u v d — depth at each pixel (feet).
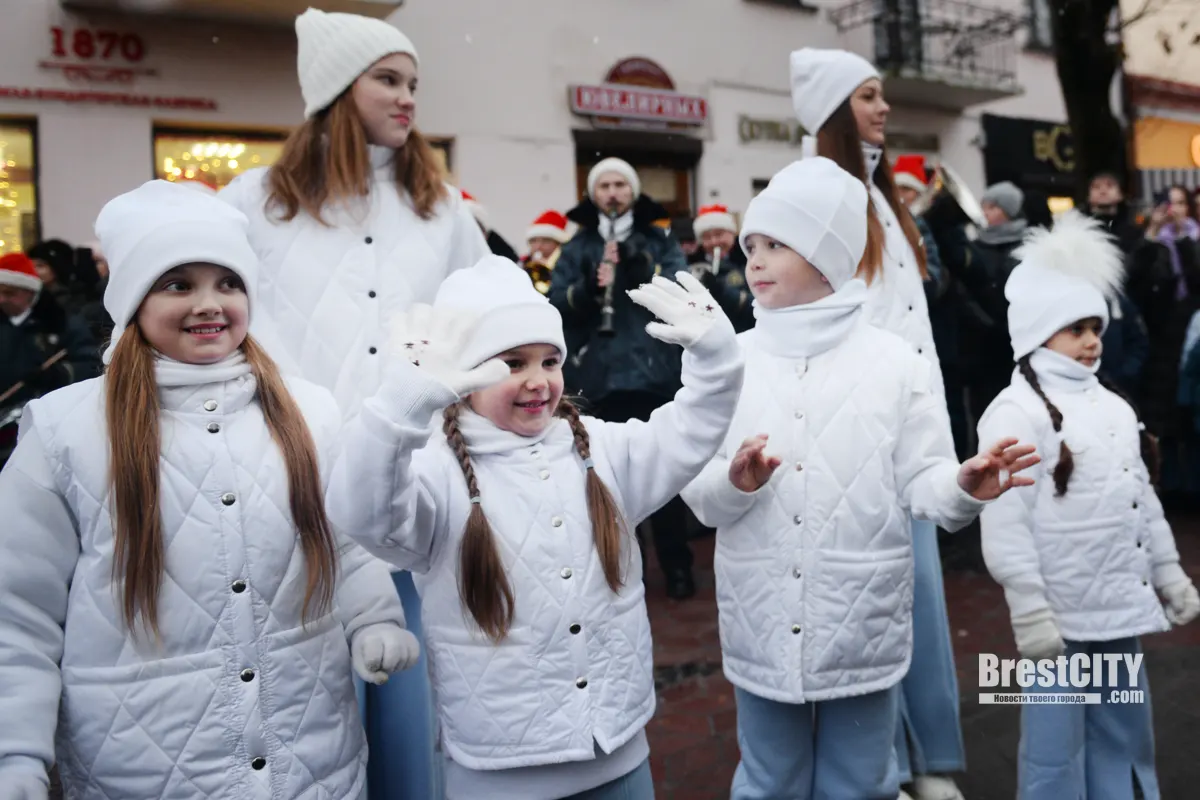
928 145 56.90
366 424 6.07
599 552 7.04
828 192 9.02
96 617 6.19
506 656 6.78
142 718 6.15
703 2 46.44
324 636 6.77
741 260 20.26
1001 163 60.03
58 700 6.15
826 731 8.90
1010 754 11.89
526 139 41.37
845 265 9.14
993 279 20.52
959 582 19.19
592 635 6.95
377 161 10.05
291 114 36.55
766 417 8.90
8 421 17.20
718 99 47.06
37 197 32.17
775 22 48.93
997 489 7.77
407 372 6.04
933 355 11.66
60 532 6.28
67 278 22.13
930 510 8.35
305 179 9.68
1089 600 9.75
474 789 6.94
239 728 6.31
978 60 56.95
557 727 6.77
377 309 9.53
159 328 6.52
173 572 6.26
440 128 39.34
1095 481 9.78
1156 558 10.27
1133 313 22.66
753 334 9.50
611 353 17.29
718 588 9.18
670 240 17.74
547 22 41.73
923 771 10.52
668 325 6.97
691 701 13.92
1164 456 24.02
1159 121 63.98
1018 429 9.91
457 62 39.55
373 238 9.71
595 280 17.25
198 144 35.17
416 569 7.00
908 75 52.01
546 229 27.22
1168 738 12.12
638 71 44.42
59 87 32.07
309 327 9.37
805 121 12.03
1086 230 10.53
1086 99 34.81
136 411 6.31
